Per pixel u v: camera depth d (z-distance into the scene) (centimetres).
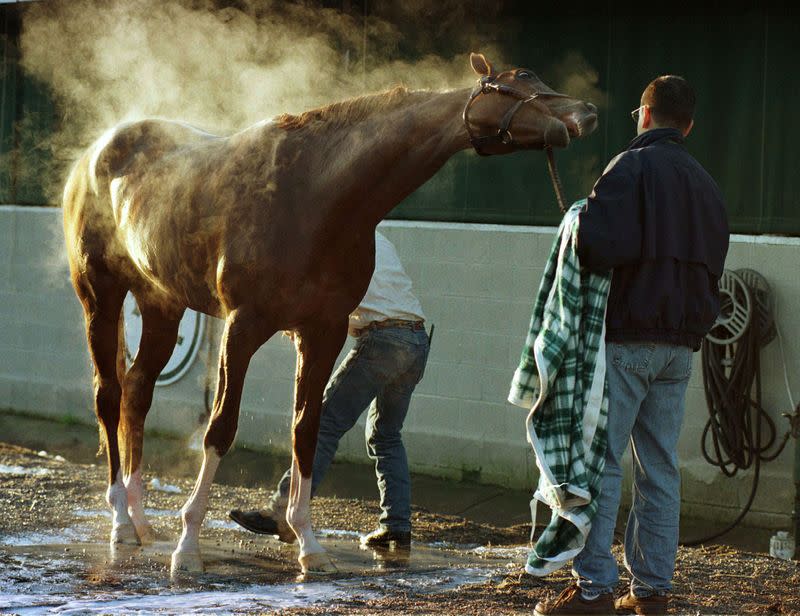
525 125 680
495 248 1381
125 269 875
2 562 745
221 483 1385
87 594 665
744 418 1216
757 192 1229
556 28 1336
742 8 1227
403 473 889
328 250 734
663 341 583
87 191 880
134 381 883
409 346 866
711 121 1250
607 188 579
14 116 1764
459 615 617
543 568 580
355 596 675
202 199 766
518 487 1362
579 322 582
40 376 1767
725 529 1188
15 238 1781
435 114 709
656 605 609
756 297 1202
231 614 614
